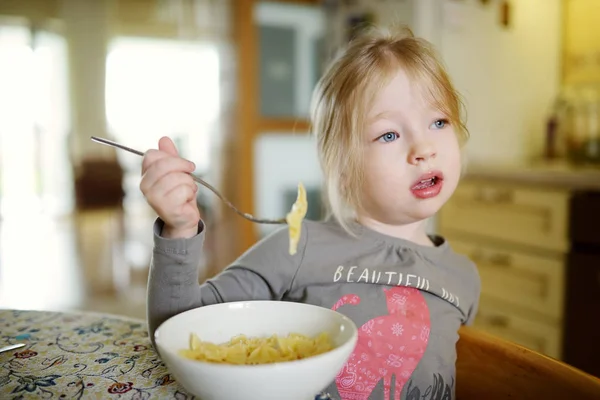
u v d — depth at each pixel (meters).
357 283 0.84
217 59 3.67
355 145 0.87
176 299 0.65
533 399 0.72
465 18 2.40
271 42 3.33
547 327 2.01
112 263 4.30
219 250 3.79
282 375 0.45
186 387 0.49
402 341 0.81
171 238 0.63
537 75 2.72
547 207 1.98
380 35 0.99
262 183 3.43
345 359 0.51
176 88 6.35
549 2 2.70
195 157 5.03
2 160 7.32
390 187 0.85
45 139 7.35
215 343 0.61
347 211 0.93
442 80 0.89
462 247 2.35
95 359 0.69
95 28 7.20
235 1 3.32
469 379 0.83
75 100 7.23
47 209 6.68
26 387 0.60
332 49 3.04
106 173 6.63
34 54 7.20
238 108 3.35
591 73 2.63
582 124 2.57
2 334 0.79
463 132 0.95
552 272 1.97
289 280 0.85
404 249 0.89
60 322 0.85
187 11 5.18
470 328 0.86
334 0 3.01
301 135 3.46
